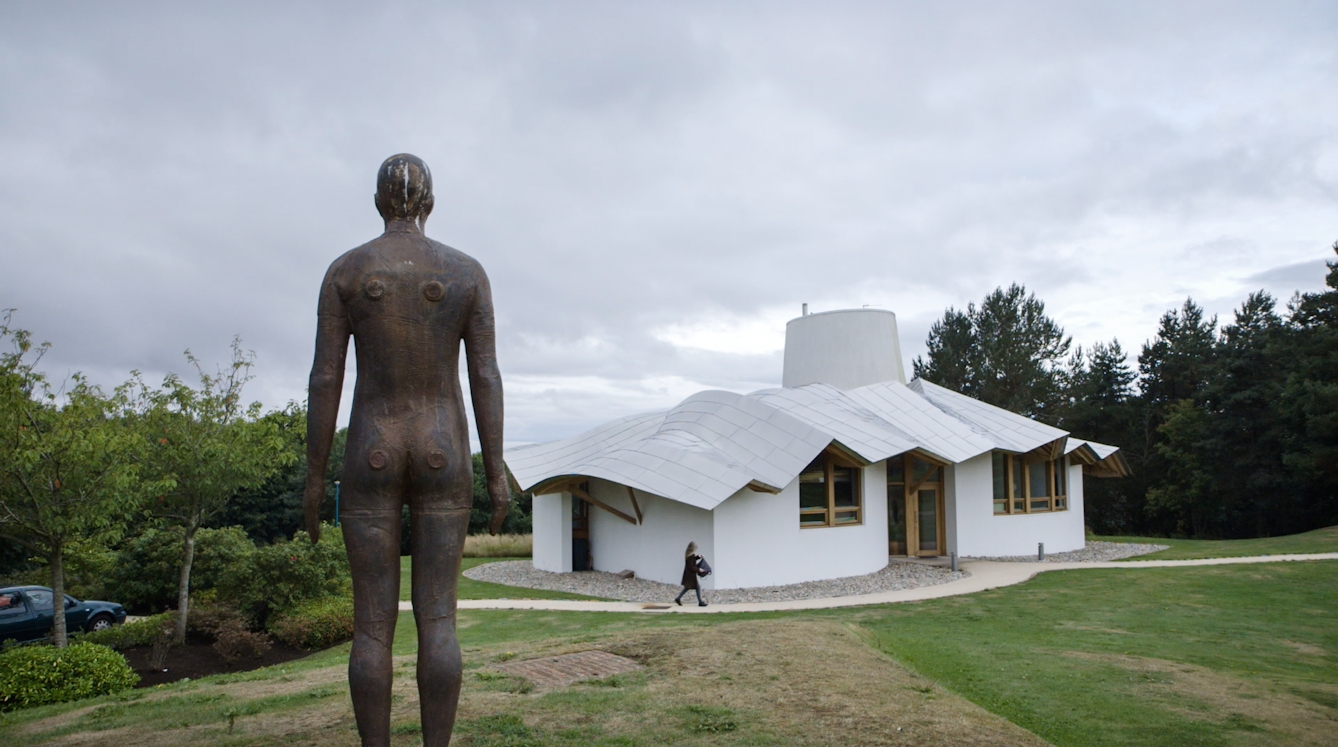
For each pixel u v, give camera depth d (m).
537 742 6.78
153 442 15.91
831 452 24.91
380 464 4.83
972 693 9.79
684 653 10.04
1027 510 31.53
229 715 7.86
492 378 5.23
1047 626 15.50
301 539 18.78
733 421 25.94
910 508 29.70
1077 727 8.43
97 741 7.41
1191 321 60.31
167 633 16.58
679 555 23.69
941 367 60.72
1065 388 59.56
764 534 23.34
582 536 28.39
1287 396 40.62
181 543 20.94
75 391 14.41
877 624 15.95
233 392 16.67
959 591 21.23
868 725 7.24
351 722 7.59
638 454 24.86
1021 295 60.53
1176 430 50.88
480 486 49.78
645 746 6.70
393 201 5.20
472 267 5.20
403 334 4.90
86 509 13.62
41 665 11.11
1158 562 27.00
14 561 31.30
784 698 8.08
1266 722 8.54
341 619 16.84
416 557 5.02
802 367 35.12
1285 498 45.50
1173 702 9.34
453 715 5.03
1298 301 47.62
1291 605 18.05
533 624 17.23
